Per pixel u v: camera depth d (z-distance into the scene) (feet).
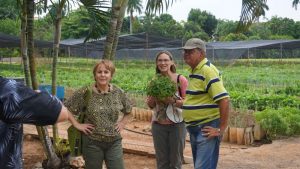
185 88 17.57
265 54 180.96
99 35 22.21
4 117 7.70
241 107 40.83
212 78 15.02
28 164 23.61
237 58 146.41
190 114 15.62
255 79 77.36
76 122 15.70
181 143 17.80
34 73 20.38
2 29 131.64
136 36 144.56
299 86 60.70
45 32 141.69
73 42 140.26
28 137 30.07
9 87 7.79
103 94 15.80
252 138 31.86
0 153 7.75
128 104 16.37
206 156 15.40
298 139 32.07
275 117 32.24
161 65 17.75
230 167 24.06
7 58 176.55
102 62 15.67
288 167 24.22
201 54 15.34
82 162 22.26
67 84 73.87
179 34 203.21
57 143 22.81
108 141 15.83
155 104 17.79
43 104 7.88
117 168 16.02
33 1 19.60
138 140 31.83
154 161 24.75
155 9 23.31
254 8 25.59
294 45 147.84
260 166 24.38
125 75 97.09
